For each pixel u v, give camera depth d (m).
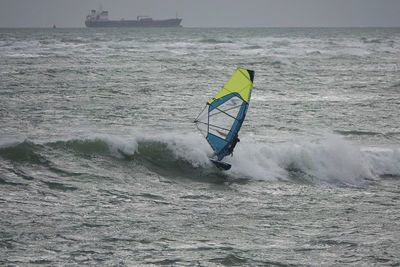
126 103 87.75
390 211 41.09
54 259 30.42
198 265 30.27
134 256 31.20
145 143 55.22
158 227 35.94
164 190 45.53
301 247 33.25
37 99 88.69
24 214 37.06
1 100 86.19
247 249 32.69
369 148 58.12
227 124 52.06
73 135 62.56
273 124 73.44
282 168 52.34
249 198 43.88
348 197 45.00
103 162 51.72
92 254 31.27
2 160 49.25
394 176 52.59
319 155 53.69
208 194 44.75
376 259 31.66
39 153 51.44
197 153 53.69
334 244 33.88
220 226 36.59
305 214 39.81
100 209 39.22
